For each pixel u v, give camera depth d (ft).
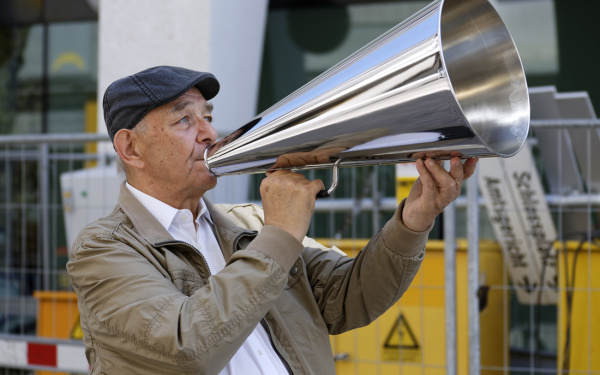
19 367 12.38
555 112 12.23
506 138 4.51
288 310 5.66
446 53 4.48
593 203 11.94
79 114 22.82
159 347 4.60
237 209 6.68
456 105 3.90
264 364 5.33
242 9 17.47
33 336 12.84
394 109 4.14
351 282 5.82
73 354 12.08
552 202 12.25
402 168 11.38
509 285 12.75
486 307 11.86
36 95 23.04
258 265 4.74
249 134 4.91
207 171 5.62
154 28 16.15
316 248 6.37
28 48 23.13
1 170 17.78
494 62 4.67
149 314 4.70
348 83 4.38
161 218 5.64
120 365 4.91
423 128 4.16
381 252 5.55
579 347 10.82
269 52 21.63
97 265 5.04
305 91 4.67
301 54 21.47
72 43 22.89
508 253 12.44
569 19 19.24
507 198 12.25
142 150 5.62
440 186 4.78
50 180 18.89
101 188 13.67
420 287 11.25
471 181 10.54
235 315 4.60
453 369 10.64
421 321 11.24
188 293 5.23
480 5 4.53
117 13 16.38
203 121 5.65
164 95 5.49
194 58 15.92
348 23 21.16
